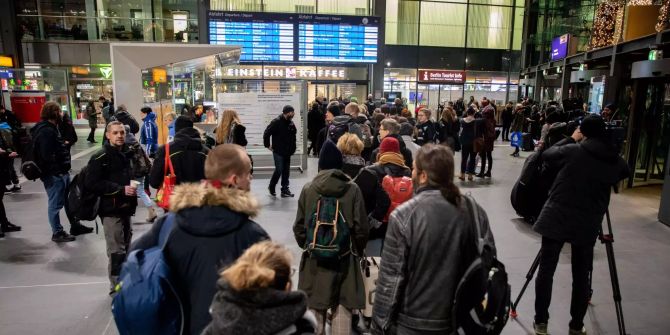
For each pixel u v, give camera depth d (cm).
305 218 304
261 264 142
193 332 171
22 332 350
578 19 1614
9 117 822
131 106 827
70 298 408
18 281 443
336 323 310
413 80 2144
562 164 339
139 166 473
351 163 379
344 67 1847
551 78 1766
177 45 818
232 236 175
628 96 948
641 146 917
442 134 950
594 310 393
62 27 1814
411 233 203
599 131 330
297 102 979
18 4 1762
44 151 530
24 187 851
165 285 165
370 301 350
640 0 968
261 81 975
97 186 384
